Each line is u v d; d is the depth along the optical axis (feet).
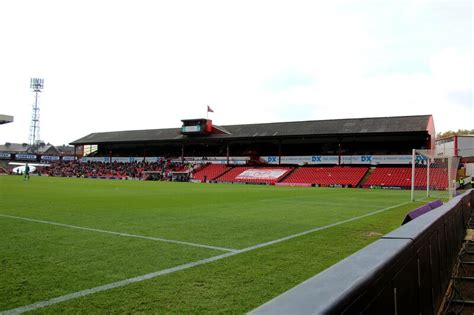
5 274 16.85
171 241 25.48
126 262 19.40
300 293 4.90
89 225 32.19
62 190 83.61
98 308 12.92
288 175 171.63
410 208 55.21
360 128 168.25
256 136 186.29
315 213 46.01
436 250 13.39
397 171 153.48
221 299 14.08
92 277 16.61
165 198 66.18
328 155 177.27
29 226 31.19
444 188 115.55
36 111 318.65
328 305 4.39
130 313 12.53
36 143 343.05
